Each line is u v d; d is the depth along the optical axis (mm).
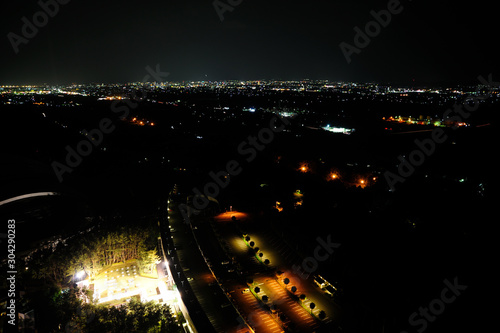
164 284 54062
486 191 79000
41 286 51312
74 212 81312
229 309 46969
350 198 75812
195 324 40031
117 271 59250
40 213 79062
